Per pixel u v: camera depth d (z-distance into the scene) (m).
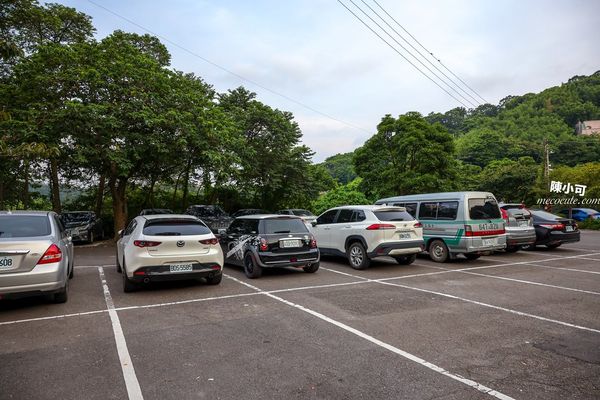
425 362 4.00
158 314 5.82
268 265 8.39
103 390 3.42
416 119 22.16
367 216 9.67
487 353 4.24
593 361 4.02
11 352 4.32
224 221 18.66
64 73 14.07
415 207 11.61
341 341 4.63
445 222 10.70
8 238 6.00
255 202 25.91
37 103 13.92
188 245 7.24
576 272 9.29
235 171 18.98
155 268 6.94
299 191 23.84
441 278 8.57
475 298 6.71
